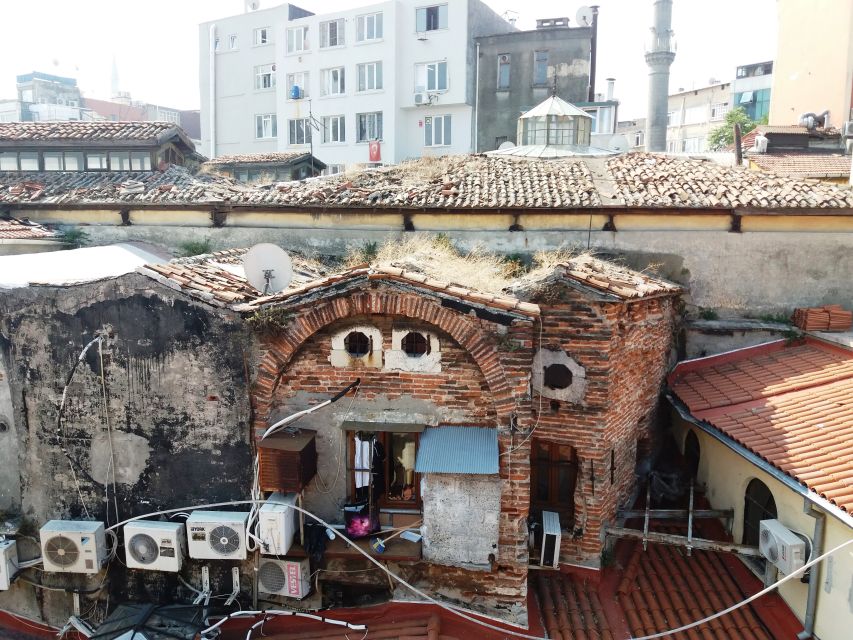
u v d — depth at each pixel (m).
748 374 12.46
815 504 8.28
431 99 38.84
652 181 14.67
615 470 10.70
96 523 9.16
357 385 8.82
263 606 9.10
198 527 8.66
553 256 13.31
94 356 9.00
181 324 8.73
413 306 8.34
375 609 8.94
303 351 8.84
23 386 9.27
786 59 36.25
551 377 10.17
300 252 15.26
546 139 21.45
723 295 13.70
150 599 9.32
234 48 46.62
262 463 8.62
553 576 10.34
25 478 9.48
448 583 8.92
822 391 10.88
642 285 10.96
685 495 12.25
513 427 8.38
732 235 13.52
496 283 10.55
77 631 9.56
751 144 28.72
